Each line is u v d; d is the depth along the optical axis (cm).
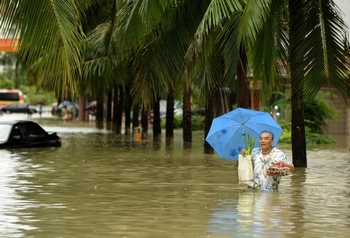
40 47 1764
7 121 4278
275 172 2236
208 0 2969
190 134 5119
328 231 1623
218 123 2417
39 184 2447
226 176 2745
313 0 2836
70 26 1766
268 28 2659
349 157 3981
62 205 1973
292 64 2959
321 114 6256
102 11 4528
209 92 3775
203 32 2528
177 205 1983
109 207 1945
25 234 1562
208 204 2005
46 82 3278
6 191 2255
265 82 2697
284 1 2903
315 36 2811
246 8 2252
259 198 2128
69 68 1756
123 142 5138
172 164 3275
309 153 4347
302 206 1981
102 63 4616
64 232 1589
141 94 3173
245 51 3288
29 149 4144
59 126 8588
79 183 2489
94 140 5391
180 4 2972
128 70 4762
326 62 2791
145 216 1802
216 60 3378
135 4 2738
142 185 2445
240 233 1580
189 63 2961
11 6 1753
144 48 3128
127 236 1546
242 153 2375
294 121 3180
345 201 2091
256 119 2386
